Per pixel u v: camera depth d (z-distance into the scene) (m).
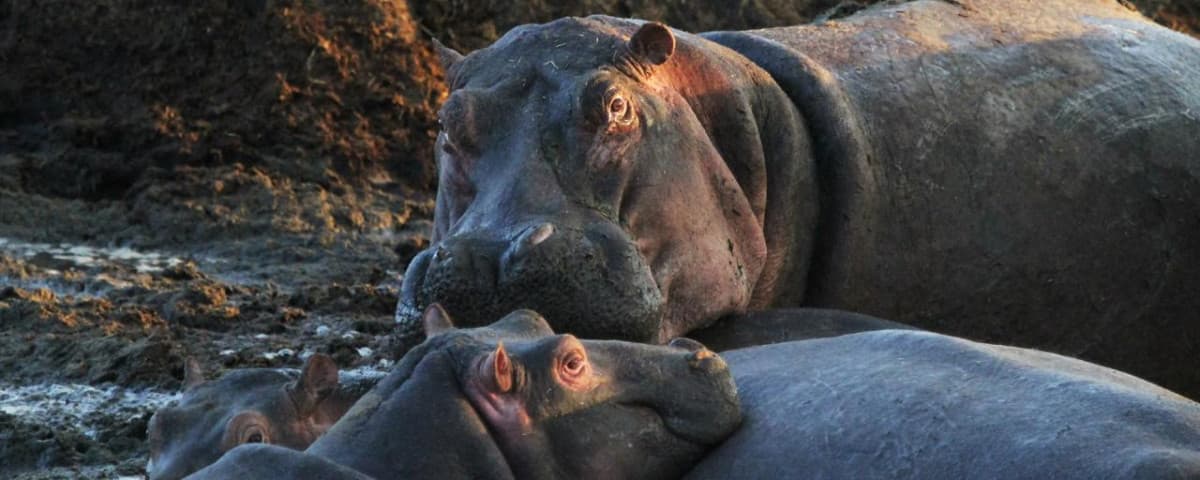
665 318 32.56
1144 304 40.53
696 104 34.78
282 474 22.69
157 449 27.91
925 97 38.84
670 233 32.72
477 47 64.69
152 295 47.66
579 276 30.03
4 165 58.97
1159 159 40.72
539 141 32.22
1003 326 39.16
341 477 22.64
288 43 61.97
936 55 39.88
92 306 45.72
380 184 60.94
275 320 45.50
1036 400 23.73
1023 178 39.19
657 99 33.44
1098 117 40.47
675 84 34.56
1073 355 40.12
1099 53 41.88
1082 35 42.34
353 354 42.25
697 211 33.28
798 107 37.03
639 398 25.27
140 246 54.78
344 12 62.81
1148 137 40.75
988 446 23.12
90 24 61.97
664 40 33.78
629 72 33.44
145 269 51.78
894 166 37.75
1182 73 42.69
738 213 34.28
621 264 30.48
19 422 36.09
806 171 36.38
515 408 24.47
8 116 61.72
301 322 45.94
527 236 29.98
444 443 24.00
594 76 32.62
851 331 33.62
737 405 25.72
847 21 41.22
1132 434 22.58
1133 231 40.25
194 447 27.48
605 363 25.38
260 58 61.91
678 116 33.72
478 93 33.00
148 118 60.72
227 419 27.69
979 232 38.53
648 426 25.19
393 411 24.30
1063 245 39.44
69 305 45.75
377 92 62.22
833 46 39.34
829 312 34.09
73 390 39.22
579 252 30.22
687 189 33.22
